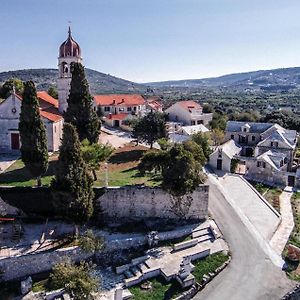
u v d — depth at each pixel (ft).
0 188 143.13
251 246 144.25
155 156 154.92
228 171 245.65
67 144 126.21
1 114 209.36
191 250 136.77
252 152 292.20
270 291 118.83
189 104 416.46
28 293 112.98
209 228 152.66
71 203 126.62
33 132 148.15
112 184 160.56
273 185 230.27
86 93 201.77
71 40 230.48
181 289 118.21
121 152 228.02
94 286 105.50
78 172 127.54
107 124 343.67
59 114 233.96
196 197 156.04
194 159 153.89
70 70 233.76
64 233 136.05
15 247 124.88
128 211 152.15
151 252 134.00
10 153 212.23
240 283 122.42
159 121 238.27
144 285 118.93
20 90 299.17
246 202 189.98
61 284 108.06
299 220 177.68
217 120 386.32
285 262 135.64
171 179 146.10
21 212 145.28
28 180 163.73
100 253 131.03
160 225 150.51
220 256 135.95
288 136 278.05
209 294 117.08
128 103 388.98
